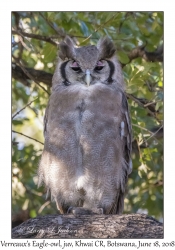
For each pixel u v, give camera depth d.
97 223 11.95
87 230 11.83
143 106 16.50
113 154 14.29
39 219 12.19
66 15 16.66
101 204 14.52
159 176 19.52
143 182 19.59
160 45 18.94
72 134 14.21
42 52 17.27
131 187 19.81
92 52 14.76
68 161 14.21
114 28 17.64
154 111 18.08
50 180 14.45
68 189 14.37
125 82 15.89
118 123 14.48
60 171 14.27
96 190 14.35
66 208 14.75
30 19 18.62
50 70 19.80
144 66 15.30
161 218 19.52
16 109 20.22
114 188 14.47
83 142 14.15
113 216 12.15
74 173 14.24
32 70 18.69
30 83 19.62
